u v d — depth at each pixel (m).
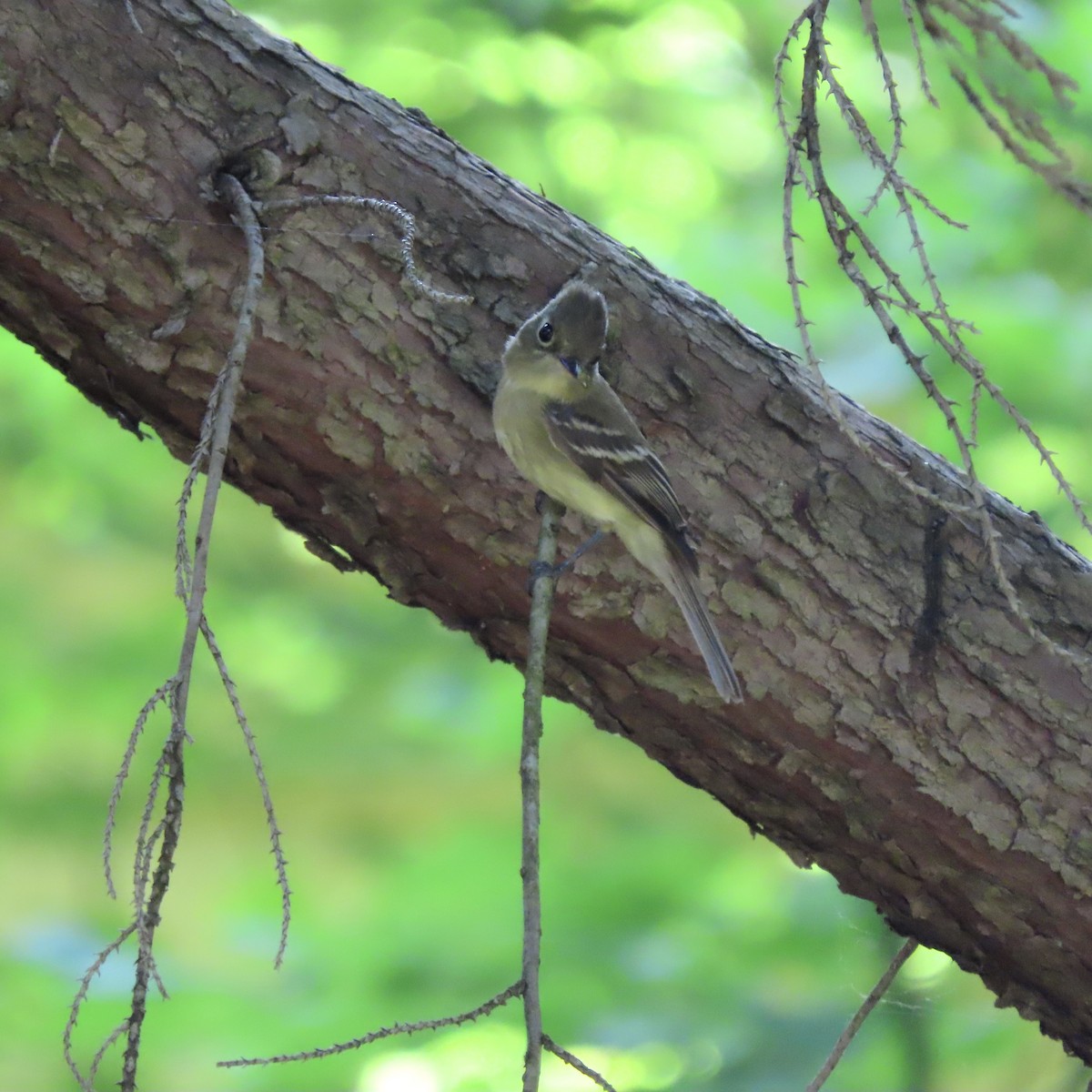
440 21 16.75
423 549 6.79
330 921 13.72
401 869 14.17
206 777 17.20
